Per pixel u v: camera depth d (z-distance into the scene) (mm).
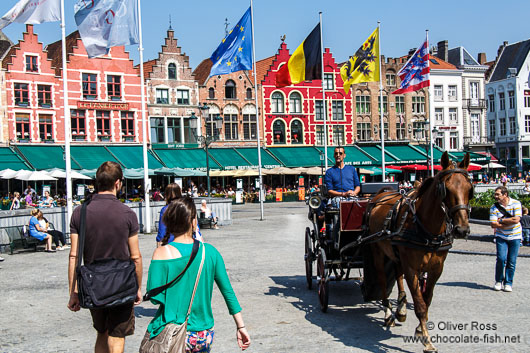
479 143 60344
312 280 11242
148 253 16656
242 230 23406
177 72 46781
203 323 4336
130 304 5078
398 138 57719
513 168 64062
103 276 4820
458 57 63125
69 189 19859
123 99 43875
